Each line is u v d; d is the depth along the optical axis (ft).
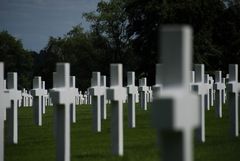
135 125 58.65
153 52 234.38
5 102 29.50
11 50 377.91
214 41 264.52
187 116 14.93
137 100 102.37
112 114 36.27
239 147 39.60
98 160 34.27
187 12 232.53
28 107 104.06
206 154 36.60
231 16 264.52
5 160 36.11
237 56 262.67
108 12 311.88
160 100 14.51
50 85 360.89
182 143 14.79
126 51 311.47
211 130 51.83
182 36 14.51
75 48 339.57
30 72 384.47
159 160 33.81
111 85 36.42
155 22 235.40
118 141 36.14
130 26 243.81
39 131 54.60
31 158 36.63
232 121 45.14
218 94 64.95
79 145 42.22
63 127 30.30
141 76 239.91
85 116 75.41
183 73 14.71
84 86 334.85
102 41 317.01
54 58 353.72
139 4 240.53
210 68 241.96
